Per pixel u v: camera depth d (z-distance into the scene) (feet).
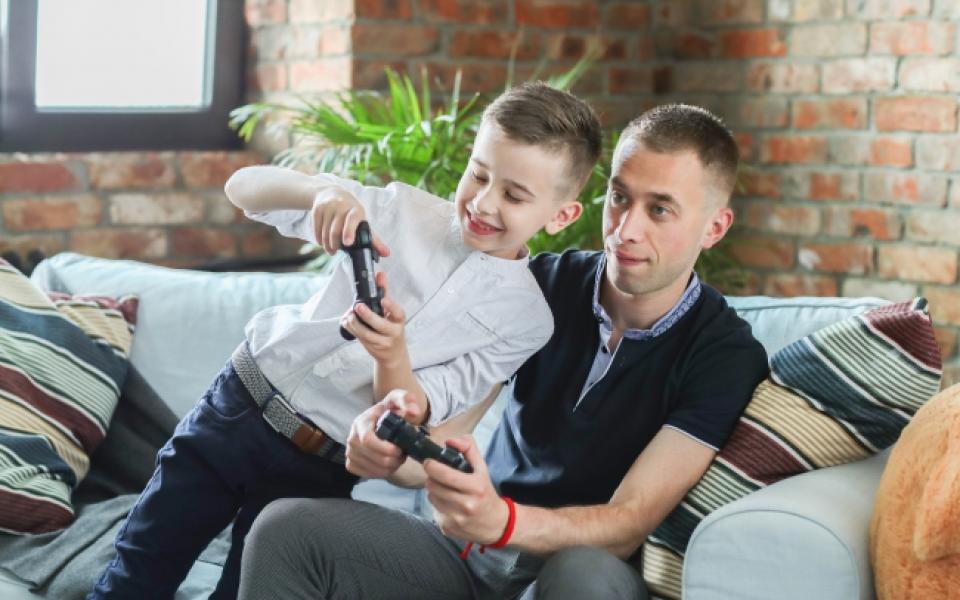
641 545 6.00
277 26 11.21
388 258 5.94
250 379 5.83
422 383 5.70
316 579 5.39
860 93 10.32
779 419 5.77
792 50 10.76
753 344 6.12
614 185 5.97
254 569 5.34
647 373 6.04
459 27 10.92
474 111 11.03
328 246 5.48
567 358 6.26
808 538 5.10
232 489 5.87
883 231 10.28
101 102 11.08
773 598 5.18
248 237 11.41
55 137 10.83
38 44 10.63
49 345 7.55
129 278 8.30
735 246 11.32
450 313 5.89
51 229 10.43
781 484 5.51
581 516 5.51
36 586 6.43
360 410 5.81
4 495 6.77
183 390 7.84
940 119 9.80
